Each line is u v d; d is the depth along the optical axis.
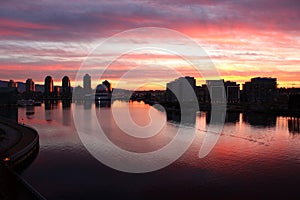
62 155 61.53
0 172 40.16
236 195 40.09
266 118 152.75
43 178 46.31
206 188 42.78
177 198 38.88
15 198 31.30
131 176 46.91
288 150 69.81
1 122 107.88
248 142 80.25
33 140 65.62
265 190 42.19
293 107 191.75
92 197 38.72
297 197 39.56
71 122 124.88
